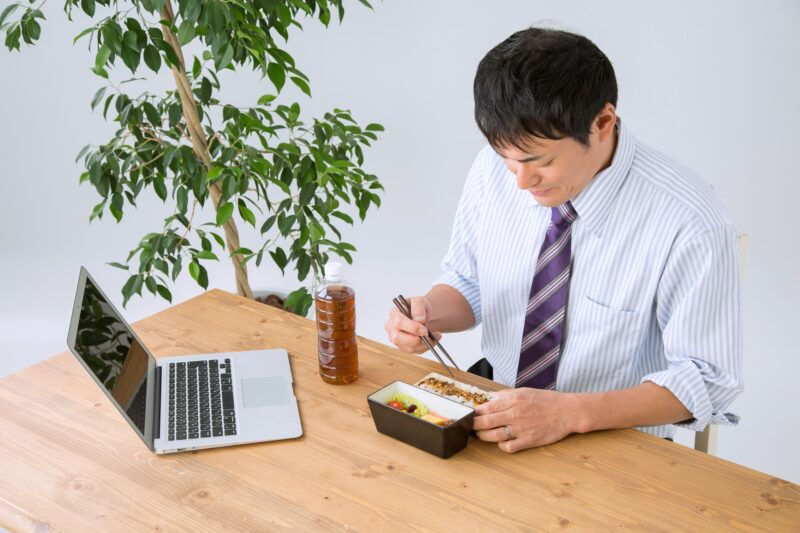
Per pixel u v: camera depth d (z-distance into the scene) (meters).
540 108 1.17
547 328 1.56
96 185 2.04
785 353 2.59
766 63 2.51
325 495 1.17
